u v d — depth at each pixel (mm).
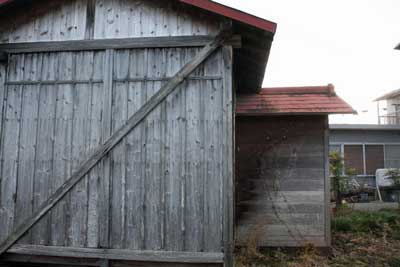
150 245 4133
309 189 6203
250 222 6219
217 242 4035
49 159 4402
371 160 14680
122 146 4301
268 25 4047
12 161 4461
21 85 4574
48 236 4305
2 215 4398
